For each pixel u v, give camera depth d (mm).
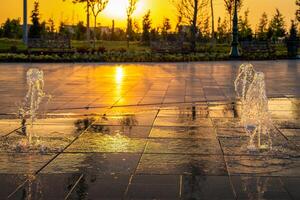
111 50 40031
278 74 22672
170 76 21656
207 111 11555
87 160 6879
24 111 11453
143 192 5512
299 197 5363
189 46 43188
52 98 13914
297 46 38781
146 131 9039
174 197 5352
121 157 7055
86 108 12031
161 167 6523
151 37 66500
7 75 21203
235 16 36688
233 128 9367
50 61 31656
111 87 16969
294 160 6922
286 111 11516
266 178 6035
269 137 8516
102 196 5383
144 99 13766
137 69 26125
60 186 5723
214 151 7449
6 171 6328
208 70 25531
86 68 26641
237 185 5758
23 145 7828
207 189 5613
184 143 8008
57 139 8305
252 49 38312
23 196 5383
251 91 10516
